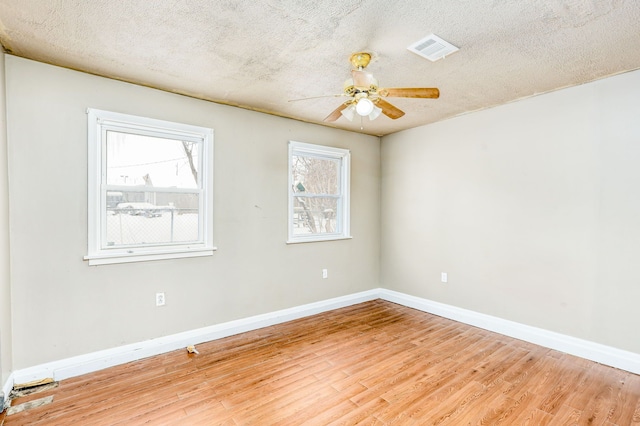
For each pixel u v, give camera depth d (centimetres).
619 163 264
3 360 213
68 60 238
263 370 261
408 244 436
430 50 224
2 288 212
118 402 217
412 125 415
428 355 288
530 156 317
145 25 194
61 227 248
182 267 305
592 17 185
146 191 290
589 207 280
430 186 408
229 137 334
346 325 363
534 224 314
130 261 277
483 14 183
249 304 349
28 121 235
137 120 280
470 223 366
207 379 247
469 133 367
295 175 396
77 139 254
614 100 266
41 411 207
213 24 193
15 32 201
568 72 260
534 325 314
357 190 450
